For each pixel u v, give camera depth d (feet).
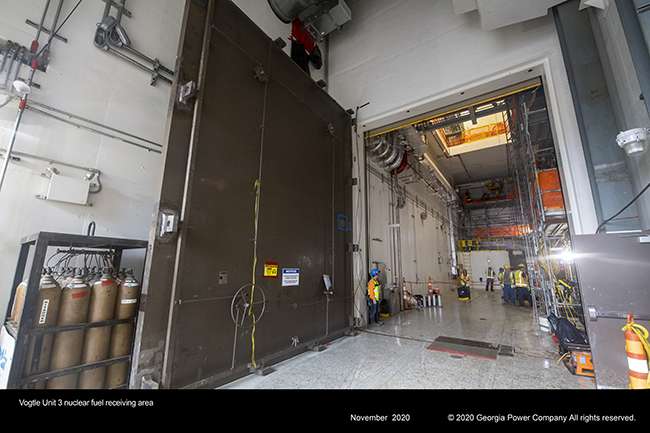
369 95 19.67
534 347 13.87
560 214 19.54
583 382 9.41
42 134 8.25
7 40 7.91
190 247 8.85
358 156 20.10
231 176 10.57
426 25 17.80
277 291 12.01
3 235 7.42
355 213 19.08
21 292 6.53
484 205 66.74
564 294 18.61
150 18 11.19
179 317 8.28
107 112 9.70
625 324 8.07
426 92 16.90
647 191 8.95
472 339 15.51
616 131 10.66
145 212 10.41
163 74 11.39
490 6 12.38
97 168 9.30
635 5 7.99
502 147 43.42
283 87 13.87
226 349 9.59
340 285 16.56
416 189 39.09
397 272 28.73
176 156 8.86
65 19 9.02
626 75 9.41
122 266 9.64
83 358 6.81
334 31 22.91
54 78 8.59
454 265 54.24
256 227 11.29
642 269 8.14
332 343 14.69
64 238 6.56
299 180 14.17
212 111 10.13
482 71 15.05
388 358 12.16
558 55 12.98
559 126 12.53
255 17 16.26
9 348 6.02
